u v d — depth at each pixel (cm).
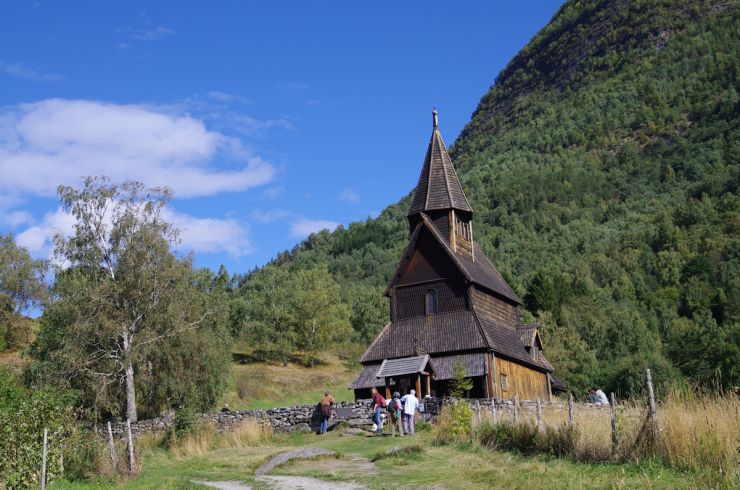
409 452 2958
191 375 6988
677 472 2086
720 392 2372
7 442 2603
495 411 3384
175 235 6819
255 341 10819
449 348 5366
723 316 14725
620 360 9756
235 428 4266
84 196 6619
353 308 14225
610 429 2517
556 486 2084
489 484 2255
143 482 2794
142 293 6519
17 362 8556
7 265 9169
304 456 3052
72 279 6419
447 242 5841
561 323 12319
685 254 18838
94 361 6359
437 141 6169
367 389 5422
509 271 18275
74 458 2889
